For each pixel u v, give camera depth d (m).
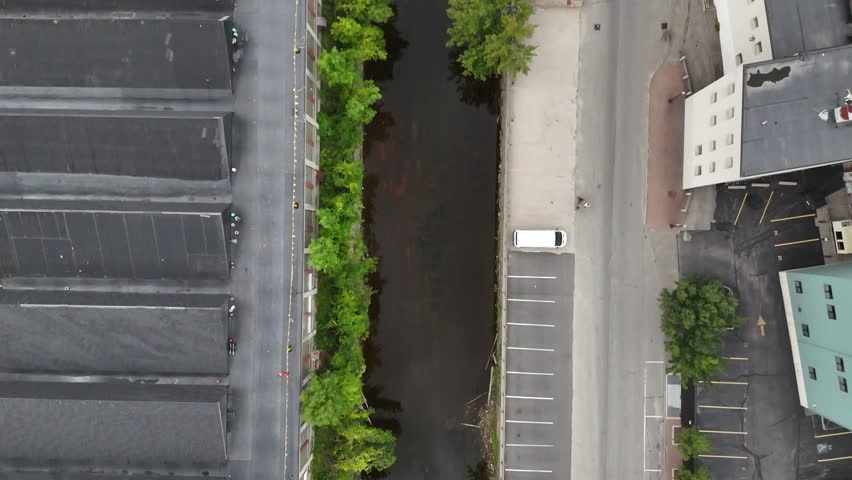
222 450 42.78
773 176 49.06
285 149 43.00
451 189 53.25
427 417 53.16
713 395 49.53
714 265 49.41
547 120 49.59
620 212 49.72
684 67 48.88
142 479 43.53
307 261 44.50
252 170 43.22
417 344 53.38
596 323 50.00
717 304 44.66
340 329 47.19
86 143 42.25
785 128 39.50
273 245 43.25
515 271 50.09
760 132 39.62
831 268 44.97
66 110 42.50
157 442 42.88
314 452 47.59
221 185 43.31
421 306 53.28
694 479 46.38
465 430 53.25
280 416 43.19
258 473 43.28
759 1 41.47
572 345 50.03
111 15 42.31
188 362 43.44
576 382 50.06
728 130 41.44
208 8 42.38
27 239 42.97
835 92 39.38
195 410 42.00
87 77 42.81
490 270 53.16
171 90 43.16
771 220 49.22
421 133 53.12
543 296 50.06
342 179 46.56
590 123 49.59
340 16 46.59
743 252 49.31
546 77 49.44
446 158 53.19
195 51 41.75
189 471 43.75
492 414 52.59
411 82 53.03
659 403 49.75
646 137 49.41
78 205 42.47
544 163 49.78
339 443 47.31
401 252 53.31
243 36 42.91
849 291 40.34
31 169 43.28
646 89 49.31
